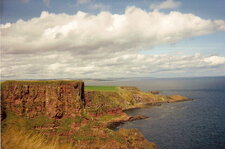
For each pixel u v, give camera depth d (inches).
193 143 2429.9
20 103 2043.6
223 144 2379.4
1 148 1107.3
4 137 1221.7
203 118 3747.5
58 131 1977.1
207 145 2358.5
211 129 3009.4
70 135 1996.8
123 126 3304.6
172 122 3484.3
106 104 4084.6
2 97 1958.7
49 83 2273.6
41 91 2212.1
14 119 1868.8
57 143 1727.4
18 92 2073.1
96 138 2036.2
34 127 1883.6
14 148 1159.6
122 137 2192.4
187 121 3538.4
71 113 2271.2
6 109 1941.4
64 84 2340.1
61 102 2251.5
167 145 2373.3
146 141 2368.4
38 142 1374.3
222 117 3784.5
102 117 3651.6
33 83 2204.7
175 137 2662.4
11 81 2113.7
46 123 1995.6
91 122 2277.3
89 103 3998.5
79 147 1844.2
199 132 2869.1
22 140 1278.3
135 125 3341.5
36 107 2123.5
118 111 3954.2
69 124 2144.4
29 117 2005.4
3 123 1679.4
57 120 2127.2
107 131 2222.0
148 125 3319.4
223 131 2888.8
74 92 2369.6
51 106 2180.1
